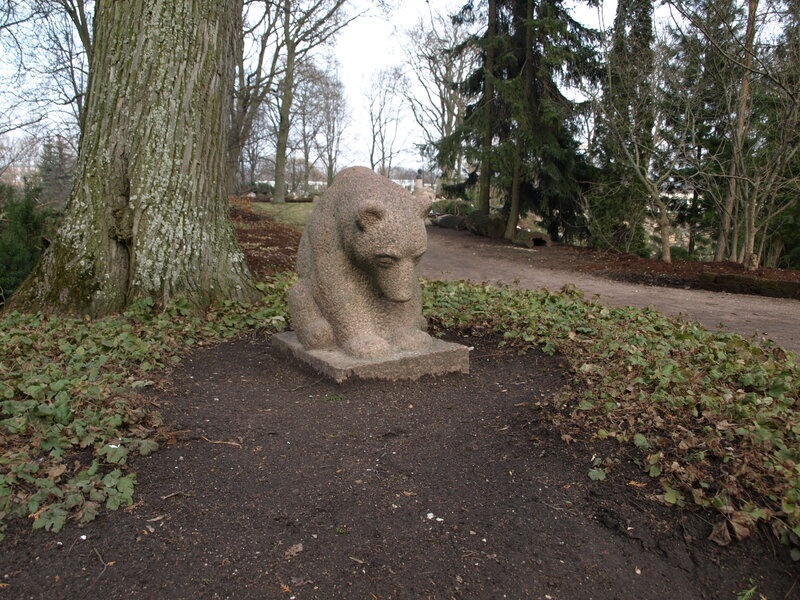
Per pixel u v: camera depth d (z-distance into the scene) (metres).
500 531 2.62
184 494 2.81
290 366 4.67
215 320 5.93
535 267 13.86
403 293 4.07
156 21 6.07
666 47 13.20
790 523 2.55
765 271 11.91
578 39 16.30
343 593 2.26
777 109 12.29
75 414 3.30
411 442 3.41
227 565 2.37
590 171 17.61
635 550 2.55
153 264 6.03
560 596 2.31
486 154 16.94
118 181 6.09
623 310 6.53
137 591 2.22
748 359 4.51
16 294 6.26
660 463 2.99
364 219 3.95
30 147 16.52
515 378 4.46
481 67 19.05
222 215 6.72
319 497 2.83
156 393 3.97
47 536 2.46
